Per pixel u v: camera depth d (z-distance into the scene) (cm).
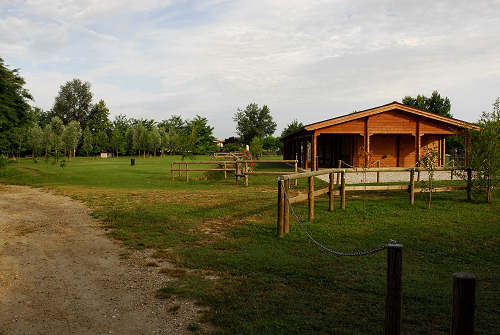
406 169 1141
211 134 7475
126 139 7944
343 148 2848
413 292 486
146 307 454
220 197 1332
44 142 5909
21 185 1969
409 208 1089
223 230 852
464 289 246
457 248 693
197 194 1434
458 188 1248
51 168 3152
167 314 433
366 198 1282
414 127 2442
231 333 381
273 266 596
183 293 493
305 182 1772
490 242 727
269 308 440
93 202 1281
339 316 417
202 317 420
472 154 1194
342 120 2361
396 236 782
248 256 651
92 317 430
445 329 386
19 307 459
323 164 3039
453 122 2402
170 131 8294
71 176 2370
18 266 619
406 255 659
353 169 1102
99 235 828
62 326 409
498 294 479
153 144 7519
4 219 1009
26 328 404
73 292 508
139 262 636
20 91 2695
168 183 1928
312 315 421
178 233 828
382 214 1011
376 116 2414
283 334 376
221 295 482
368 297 472
